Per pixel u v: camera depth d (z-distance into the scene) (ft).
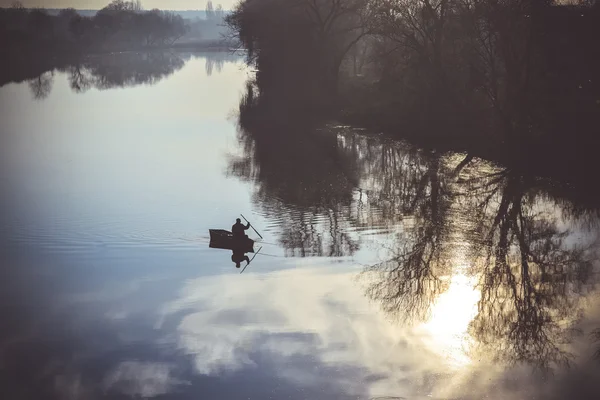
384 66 271.28
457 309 87.15
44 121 272.10
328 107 279.08
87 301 89.76
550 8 179.22
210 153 199.31
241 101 332.80
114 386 68.54
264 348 76.13
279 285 95.30
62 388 68.33
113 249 110.32
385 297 90.43
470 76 205.77
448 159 178.81
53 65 650.02
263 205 137.69
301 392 67.10
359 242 114.62
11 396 67.15
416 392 67.00
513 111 184.96
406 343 77.25
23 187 153.07
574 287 93.61
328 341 77.87
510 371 71.05
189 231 120.16
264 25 288.30
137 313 85.97
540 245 111.75
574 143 167.43
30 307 88.02
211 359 73.82
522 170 161.38
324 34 281.95
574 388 67.51
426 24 217.36
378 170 170.50
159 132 242.17
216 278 98.22
